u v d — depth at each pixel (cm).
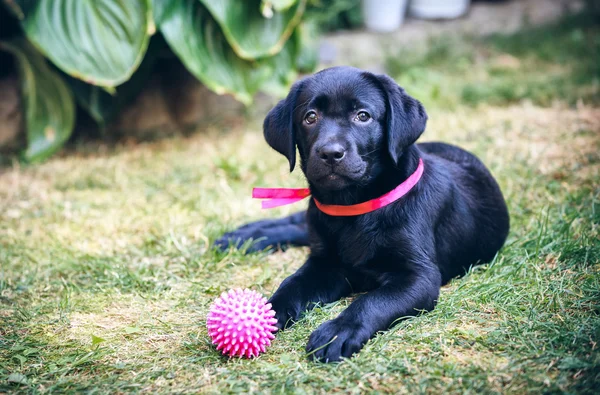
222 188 151
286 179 153
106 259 123
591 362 87
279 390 88
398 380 88
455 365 89
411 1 297
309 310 104
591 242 113
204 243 127
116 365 94
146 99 194
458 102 201
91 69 156
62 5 156
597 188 131
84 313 107
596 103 184
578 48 242
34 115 169
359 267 108
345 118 106
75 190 154
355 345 93
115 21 156
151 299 110
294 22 168
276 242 126
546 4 311
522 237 119
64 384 91
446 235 111
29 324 105
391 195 106
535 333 94
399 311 98
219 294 111
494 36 266
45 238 132
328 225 109
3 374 94
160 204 145
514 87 204
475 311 100
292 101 111
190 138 188
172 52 192
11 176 162
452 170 120
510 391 85
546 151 152
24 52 169
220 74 168
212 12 159
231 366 93
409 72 221
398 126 107
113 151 180
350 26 283
